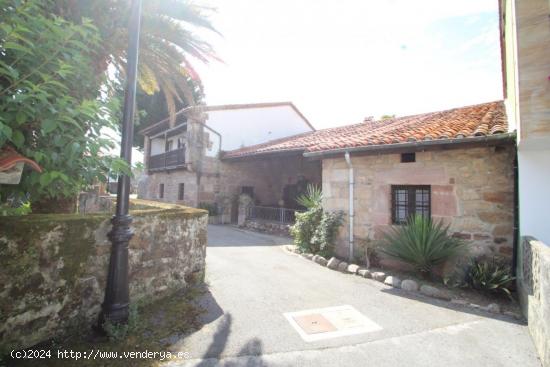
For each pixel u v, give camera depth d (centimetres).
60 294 271
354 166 653
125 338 282
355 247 640
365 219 630
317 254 664
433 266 514
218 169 1432
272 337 306
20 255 242
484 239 494
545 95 351
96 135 254
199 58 577
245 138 1577
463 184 517
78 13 420
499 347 299
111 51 466
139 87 737
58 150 234
